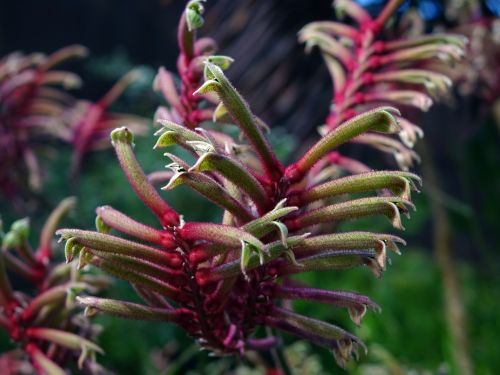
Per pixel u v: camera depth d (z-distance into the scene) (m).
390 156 0.45
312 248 0.18
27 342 0.26
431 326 0.79
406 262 0.92
